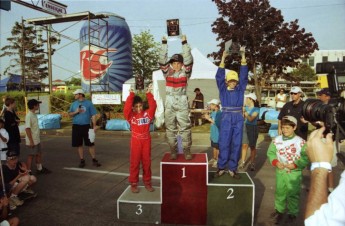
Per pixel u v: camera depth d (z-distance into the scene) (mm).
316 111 1769
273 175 6867
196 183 4359
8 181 4965
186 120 4590
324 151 1277
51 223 4488
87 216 4730
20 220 4582
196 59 16344
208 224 4395
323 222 1061
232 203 4328
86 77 20391
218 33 16969
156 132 12758
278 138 4293
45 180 6598
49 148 10188
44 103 16781
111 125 13453
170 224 4445
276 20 16016
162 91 14406
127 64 21203
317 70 2598
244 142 7234
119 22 20688
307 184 6102
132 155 4816
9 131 6641
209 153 9164
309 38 16641
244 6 16047
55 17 15812
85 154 9227
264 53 16328
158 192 4895
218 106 7438
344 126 1418
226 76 4648
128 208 4516
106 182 6453
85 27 20328
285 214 4703
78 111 7453
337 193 1068
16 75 37938
